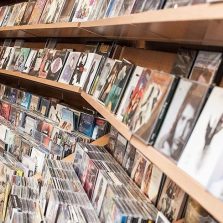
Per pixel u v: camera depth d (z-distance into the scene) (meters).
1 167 2.13
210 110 0.76
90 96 1.69
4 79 3.97
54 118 2.38
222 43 1.05
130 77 1.29
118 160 1.60
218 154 0.65
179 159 0.76
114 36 1.83
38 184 1.75
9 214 1.51
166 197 1.11
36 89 3.36
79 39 2.62
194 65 1.09
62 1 2.25
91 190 1.40
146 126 0.94
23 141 2.29
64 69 2.11
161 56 1.54
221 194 0.59
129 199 1.16
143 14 1.01
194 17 0.71
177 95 0.89
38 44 3.43
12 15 3.19
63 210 1.21
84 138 1.93
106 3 1.60
